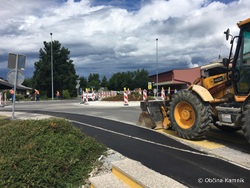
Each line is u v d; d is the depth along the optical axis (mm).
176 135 7418
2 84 34469
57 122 6480
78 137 6273
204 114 6473
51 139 5680
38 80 45969
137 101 23719
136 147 6289
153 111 8734
